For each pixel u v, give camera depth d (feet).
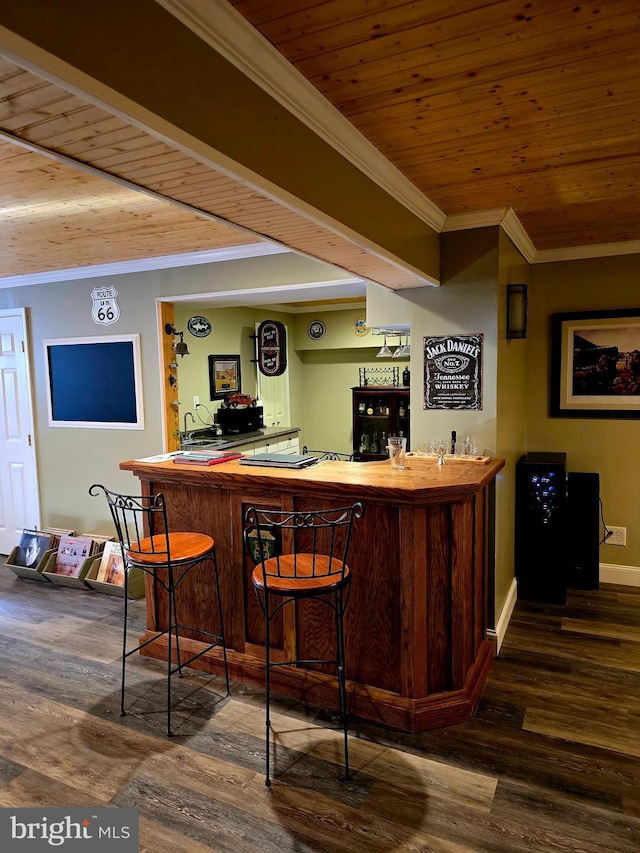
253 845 5.87
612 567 13.29
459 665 8.04
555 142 6.73
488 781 6.77
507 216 9.66
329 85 5.32
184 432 16.85
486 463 9.32
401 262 8.25
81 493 15.03
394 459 9.07
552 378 13.29
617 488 13.05
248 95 4.66
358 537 8.11
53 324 14.97
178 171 4.47
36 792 6.64
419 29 4.46
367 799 6.49
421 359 10.54
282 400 22.67
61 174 7.09
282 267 12.03
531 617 11.46
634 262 12.29
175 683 9.07
